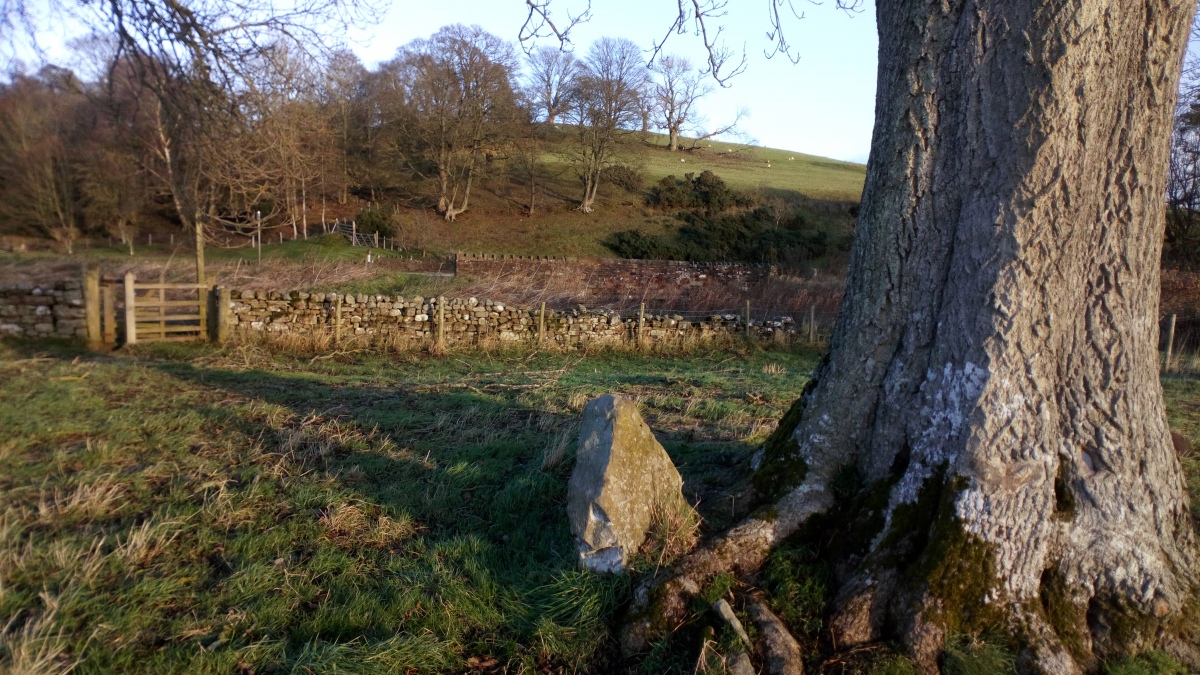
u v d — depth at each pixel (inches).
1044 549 146.0
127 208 1323.8
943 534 147.5
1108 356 150.9
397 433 277.4
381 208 1891.0
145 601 155.9
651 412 328.5
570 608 159.3
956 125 160.9
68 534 181.2
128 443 255.9
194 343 572.7
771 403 360.8
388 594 164.7
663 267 1130.7
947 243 163.2
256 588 163.3
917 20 164.6
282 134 402.0
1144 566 145.1
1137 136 150.2
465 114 1903.3
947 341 159.2
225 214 528.4
